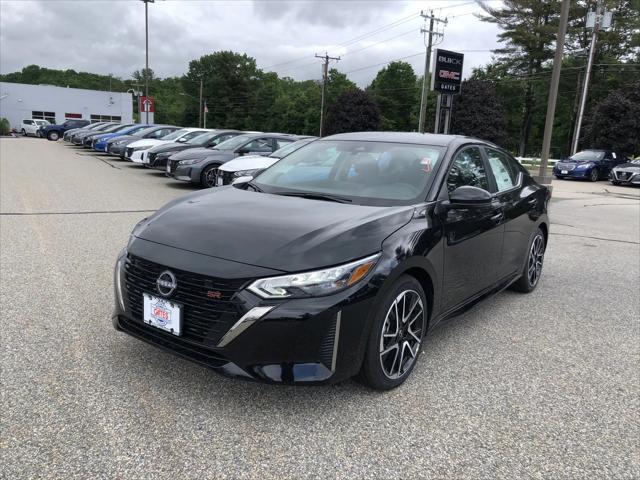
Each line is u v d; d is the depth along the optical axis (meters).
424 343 3.92
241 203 3.40
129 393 2.91
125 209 8.83
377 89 80.19
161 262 2.82
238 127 93.50
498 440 2.67
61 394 2.87
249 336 2.58
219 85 95.31
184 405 2.82
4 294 4.41
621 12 51.81
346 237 2.83
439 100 18.84
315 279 2.63
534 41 53.06
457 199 3.43
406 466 2.42
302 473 2.33
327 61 58.44
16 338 3.55
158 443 2.48
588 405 3.07
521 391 3.20
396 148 4.02
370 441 2.59
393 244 2.95
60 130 38.69
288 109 83.62
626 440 2.72
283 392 3.02
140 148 16.27
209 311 2.66
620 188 20.30
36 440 2.46
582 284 5.77
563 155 62.38
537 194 5.24
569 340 4.08
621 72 50.25
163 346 2.85
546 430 2.78
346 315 2.67
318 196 3.59
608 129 31.25
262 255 2.69
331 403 2.94
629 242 8.41
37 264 5.35
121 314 3.12
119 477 2.24
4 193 10.16
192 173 11.42
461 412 2.92
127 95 61.16
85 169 15.84
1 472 2.23
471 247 3.76
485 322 4.43
